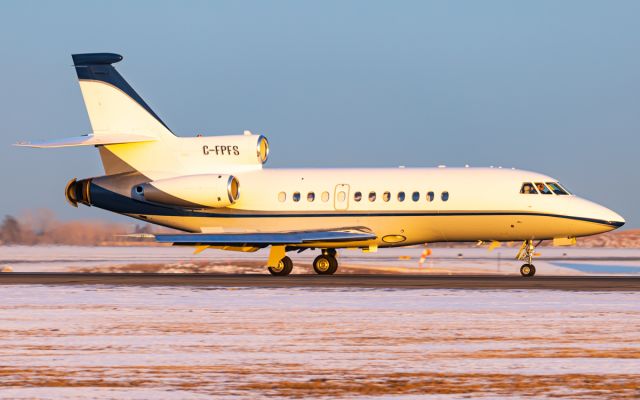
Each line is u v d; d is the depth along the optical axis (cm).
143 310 8881
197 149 15062
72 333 7462
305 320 8106
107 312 8744
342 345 6869
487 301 9512
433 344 6888
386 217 14250
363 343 6944
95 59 15000
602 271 17312
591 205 13862
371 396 5294
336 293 10456
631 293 10338
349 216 14425
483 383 5609
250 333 7419
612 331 7438
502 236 14050
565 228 13800
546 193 13850
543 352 6569
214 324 7900
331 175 14675
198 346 6856
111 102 15038
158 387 5531
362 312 8619
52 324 7950
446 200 14038
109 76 15038
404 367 6075
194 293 10581
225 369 6031
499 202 13850
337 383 5616
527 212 13775
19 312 8781
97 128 15062
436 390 5434
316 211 14562
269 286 11538
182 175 14988
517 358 6362
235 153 15000
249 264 19575
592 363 6191
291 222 14662
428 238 14338
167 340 7112
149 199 14725
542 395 5300
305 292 10606
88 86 15062
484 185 13962
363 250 14775
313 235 13875
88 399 5247
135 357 6444
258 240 13775
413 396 5294
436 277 13412
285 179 14775
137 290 11031
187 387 5528
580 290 10725
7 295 10475
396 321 8019
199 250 14775
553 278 12975
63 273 15900
